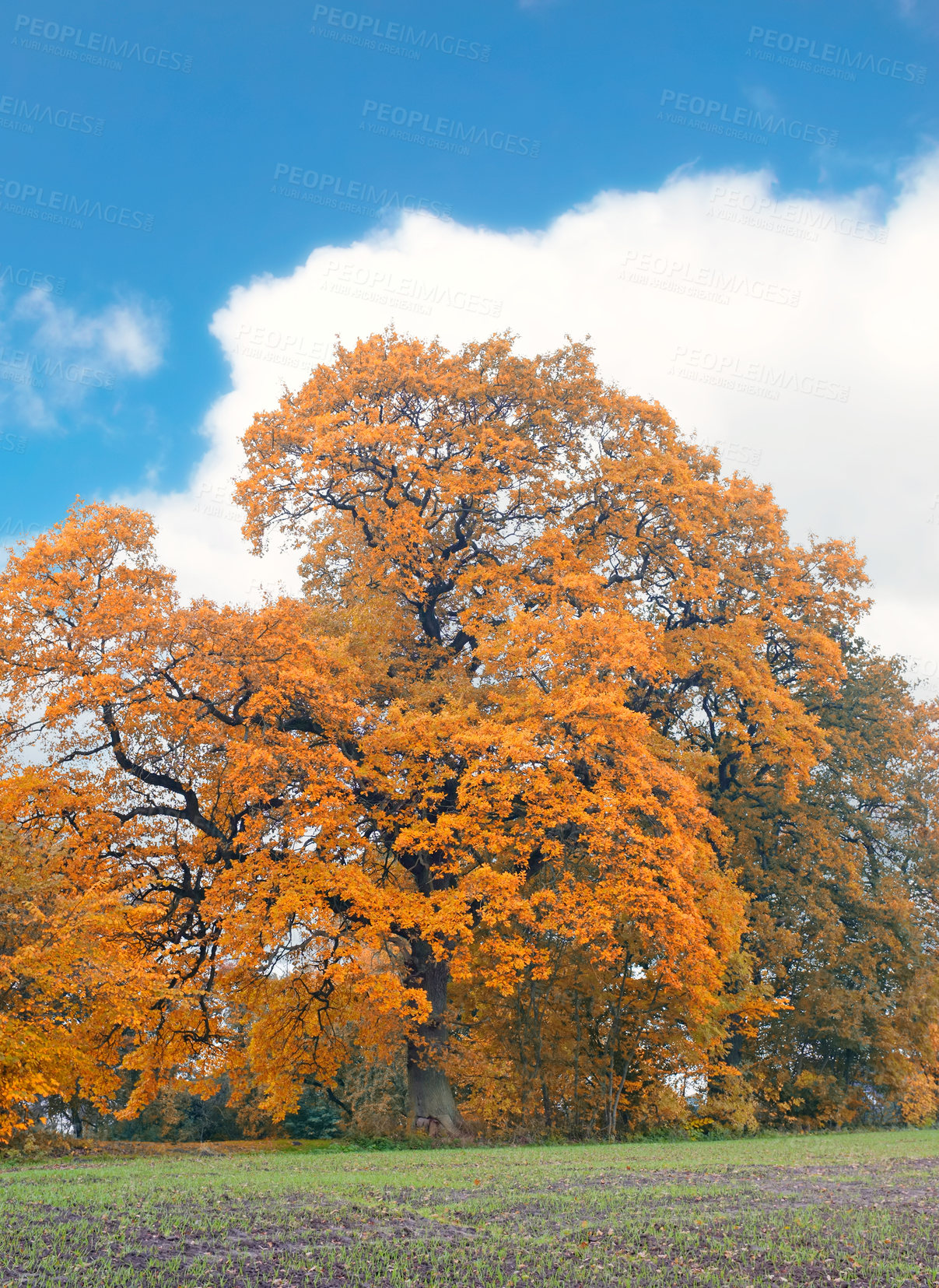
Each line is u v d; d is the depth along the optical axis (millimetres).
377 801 22188
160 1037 20828
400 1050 23797
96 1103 21203
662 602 29781
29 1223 7871
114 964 16875
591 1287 6945
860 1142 20344
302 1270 7105
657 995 24469
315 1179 11484
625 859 20594
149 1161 15531
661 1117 24781
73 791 21172
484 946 20047
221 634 20969
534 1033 24188
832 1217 9211
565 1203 9883
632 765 21297
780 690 28656
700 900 23609
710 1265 7559
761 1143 20469
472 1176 12258
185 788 21984
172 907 21375
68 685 20578
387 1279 7020
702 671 29234
